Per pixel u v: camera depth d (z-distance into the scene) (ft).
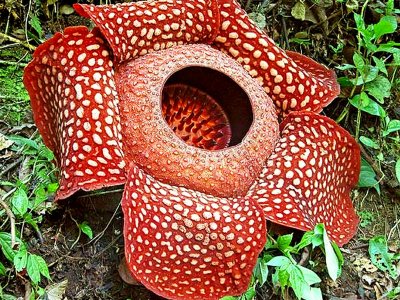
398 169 3.65
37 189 3.27
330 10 4.33
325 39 4.35
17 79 3.90
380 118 4.17
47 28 4.13
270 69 3.36
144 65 3.03
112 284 3.19
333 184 3.36
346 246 3.72
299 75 3.37
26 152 3.44
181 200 2.80
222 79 3.15
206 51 3.20
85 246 3.29
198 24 3.26
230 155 2.92
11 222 3.05
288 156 3.19
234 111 3.21
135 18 3.08
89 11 2.97
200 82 3.19
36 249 3.23
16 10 4.05
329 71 3.60
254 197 3.04
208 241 2.78
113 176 2.77
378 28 3.72
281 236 3.14
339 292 3.49
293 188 3.13
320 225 3.08
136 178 2.77
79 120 2.85
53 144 3.14
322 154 3.27
